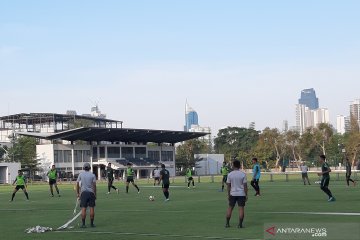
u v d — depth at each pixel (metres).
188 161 134.00
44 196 36.91
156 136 112.38
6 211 23.34
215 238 13.20
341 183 45.72
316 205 21.88
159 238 13.41
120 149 114.75
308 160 140.25
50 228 15.75
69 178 104.19
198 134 114.94
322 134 134.38
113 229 15.54
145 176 116.06
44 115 115.94
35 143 111.69
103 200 29.75
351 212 18.42
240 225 15.06
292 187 40.28
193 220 17.52
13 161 105.56
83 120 133.38
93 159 110.44
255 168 29.69
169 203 26.08
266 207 21.50
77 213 21.33
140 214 20.25
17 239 13.70
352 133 130.38
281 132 138.50
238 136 163.88
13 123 122.94
